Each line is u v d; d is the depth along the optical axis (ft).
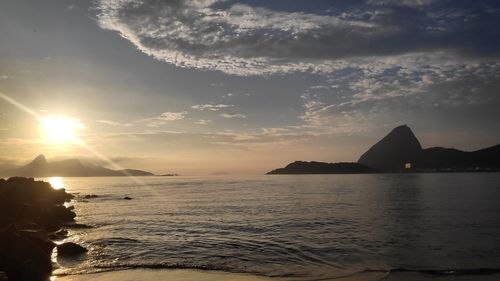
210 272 55.16
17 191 136.56
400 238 80.07
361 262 60.34
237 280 51.08
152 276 53.21
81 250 67.46
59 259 62.28
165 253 67.41
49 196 176.96
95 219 122.01
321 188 305.32
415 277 52.21
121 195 260.01
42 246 63.41
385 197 200.13
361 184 368.48
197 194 256.52
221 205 167.22
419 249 69.36
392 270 55.57
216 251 68.85
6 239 55.57
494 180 403.75
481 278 51.78
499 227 94.32
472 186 296.51
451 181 400.06
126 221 115.55
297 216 120.67
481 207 142.20
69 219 115.24
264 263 60.08
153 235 87.04
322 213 128.57
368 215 121.60
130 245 74.54
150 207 164.66
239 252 67.82
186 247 72.54
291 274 53.88
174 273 54.70
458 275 53.21
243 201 187.62
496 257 63.00
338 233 86.99
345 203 167.22
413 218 112.88
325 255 65.16
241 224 103.81
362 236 82.79
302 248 70.64
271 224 102.78
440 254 65.31
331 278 51.78
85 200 210.79
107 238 82.58
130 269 56.80
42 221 94.07
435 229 91.81
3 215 87.35
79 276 53.42
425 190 256.11
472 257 63.05
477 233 85.76
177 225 104.12
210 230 93.81
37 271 51.62
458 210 132.77
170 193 276.21
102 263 60.23
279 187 336.49
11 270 49.49
